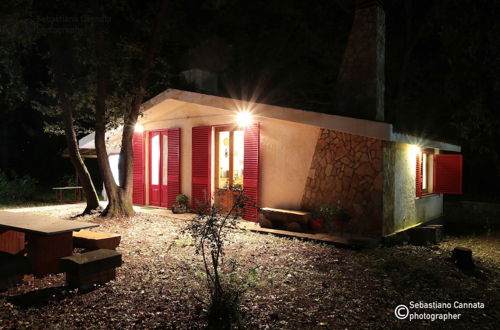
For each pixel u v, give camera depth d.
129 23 11.42
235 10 15.91
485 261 6.83
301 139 8.23
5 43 9.13
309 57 16.78
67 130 9.90
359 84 7.91
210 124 9.82
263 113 8.15
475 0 11.21
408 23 17.11
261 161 8.80
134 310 3.98
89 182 10.11
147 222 8.92
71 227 5.10
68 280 4.58
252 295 4.43
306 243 7.04
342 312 4.07
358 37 7.98
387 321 3.92
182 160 10.57
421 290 4.88
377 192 7.23
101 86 9.16
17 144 18.97
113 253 4.86
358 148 7.48
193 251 6.36
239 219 9.02
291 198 8.34
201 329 3.59
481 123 12.16
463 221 12.09
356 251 6.55
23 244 5.77
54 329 3.56
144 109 10.33
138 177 11.81
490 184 16.28
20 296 4.29
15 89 10.30
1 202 13.04
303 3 15.77
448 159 9.95
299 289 4.69
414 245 7.80
